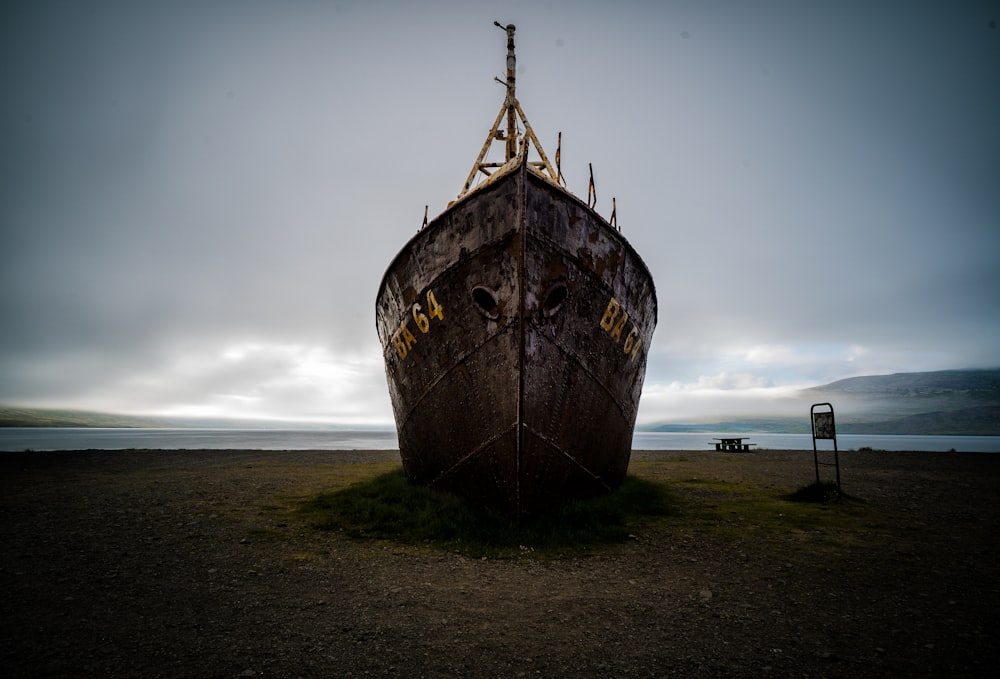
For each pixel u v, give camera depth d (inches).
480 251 239.3
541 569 183.9
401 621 134.0
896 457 779.4
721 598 152.8
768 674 105.3
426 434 276.8
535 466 236.5
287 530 239.3
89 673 103.3
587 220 249.3
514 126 344.8
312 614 138.6
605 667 108.5
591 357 253.8
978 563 188.9
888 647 118.1
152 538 222.5
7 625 128.3
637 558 198.7
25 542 213.9
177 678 101.7
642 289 287.4
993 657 112.7
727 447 1037.8
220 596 152.3
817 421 351.9
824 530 244.5
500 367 232.8
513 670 107.0
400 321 287.7
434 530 232.2
